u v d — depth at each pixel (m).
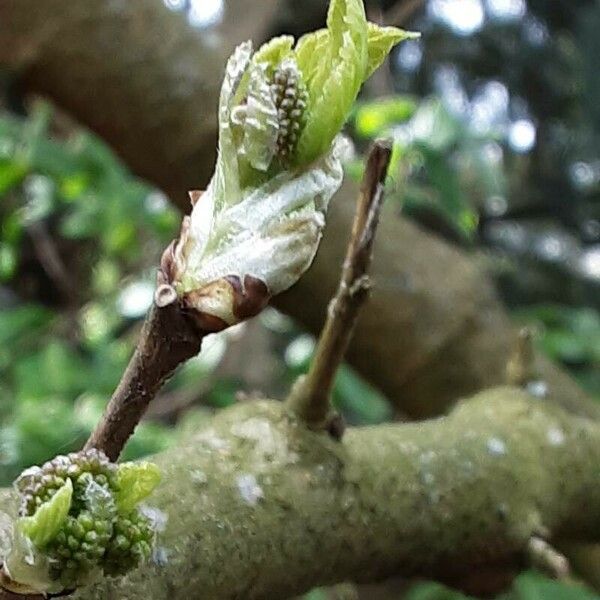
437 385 0.46
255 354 0.65
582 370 0.64
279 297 0.45
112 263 0.79
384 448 0.25
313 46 0.16
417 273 0.46
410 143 0.52
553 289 0.88
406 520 0.24
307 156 0.16
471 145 0.53
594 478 0.28
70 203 0.68
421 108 0.54
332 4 0.16
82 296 0.81
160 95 0.44
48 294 0.82
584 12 0.91
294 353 0.62
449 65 0.94
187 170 0.45
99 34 0.44
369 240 0.21
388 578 0.25
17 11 0.43
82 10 0.44
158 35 0.44
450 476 0.26
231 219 0.16
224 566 0.22
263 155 0.16
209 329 0.16
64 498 0.15
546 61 0.94
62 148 0.53
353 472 0.24
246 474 0.23
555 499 0.28
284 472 0.23
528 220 0.90
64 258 0.82
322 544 0.23
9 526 0.19
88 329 0.74
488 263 0.87
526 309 0.68
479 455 0.26
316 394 0.23
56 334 0.73
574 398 0.44
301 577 0.23
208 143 0.44
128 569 0.16
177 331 0.16
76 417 0.52
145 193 0.56
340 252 0.44
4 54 0.44
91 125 0.46
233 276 0.16
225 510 0.22
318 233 0.16
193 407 0.62
